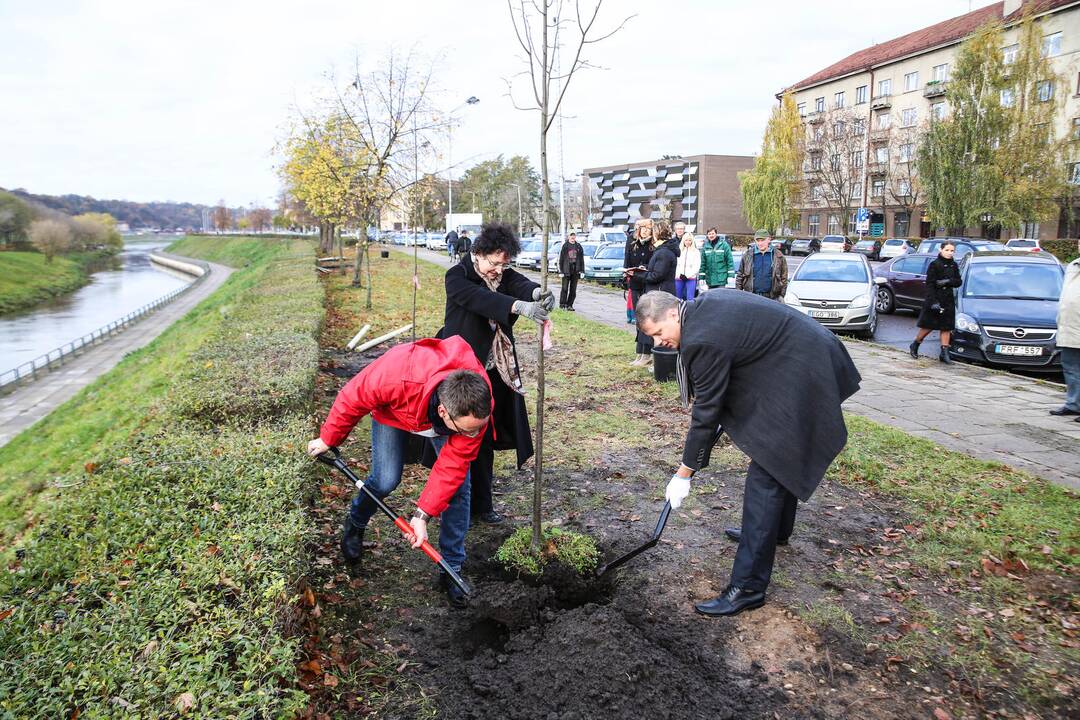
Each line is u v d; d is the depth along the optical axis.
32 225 68.06
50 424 13.88
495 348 3.79
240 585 2.50
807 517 4.36
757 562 3.25
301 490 3.56
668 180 76.25
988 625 3.23
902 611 3.34
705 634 3.16
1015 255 10.70
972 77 33.66
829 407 3.12
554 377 7.78
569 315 12.93
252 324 8.66
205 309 26.28
